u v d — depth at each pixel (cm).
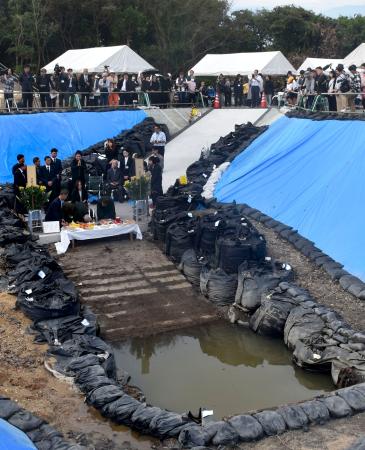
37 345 1048
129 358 1149
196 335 1237
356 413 847
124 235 1659
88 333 1098
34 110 2455
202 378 1077
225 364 1129
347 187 1609
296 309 1166
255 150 2177
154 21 5050
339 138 1803
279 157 1945
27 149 2256
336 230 1521
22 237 1512
